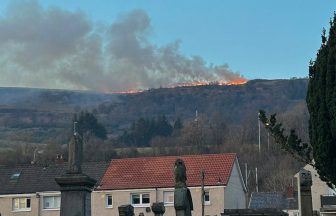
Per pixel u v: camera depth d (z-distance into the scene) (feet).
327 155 125.80
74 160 115.24
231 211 212.02
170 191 316.81
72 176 113.70
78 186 113.39
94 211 321.52
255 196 381.40
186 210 114.73
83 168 340.80
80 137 116.98
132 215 169.48
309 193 148.15
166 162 335.06
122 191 320.91
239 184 342.03
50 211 325.83
